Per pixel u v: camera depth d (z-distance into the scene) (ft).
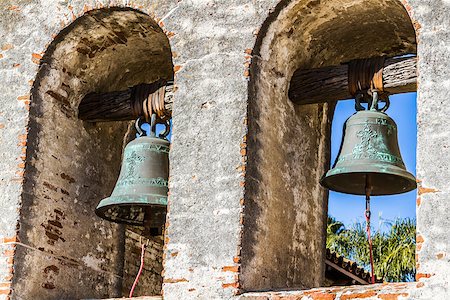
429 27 32.83
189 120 35.32
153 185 36.17
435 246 30.60
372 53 38.75
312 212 37.52
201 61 35.78
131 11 37.19
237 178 34.14
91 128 39.65
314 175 37.96
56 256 37.65
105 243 39.73
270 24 35.53
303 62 37.29
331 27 36.83
